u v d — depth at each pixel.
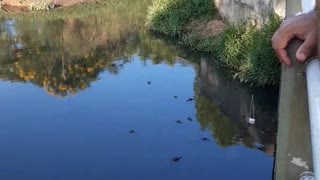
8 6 18.08
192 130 7.44
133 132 7.49
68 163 6.67
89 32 14.45
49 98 9.23
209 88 9.10
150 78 10.09
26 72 11.06
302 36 0.83
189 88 9.36
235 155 6.53
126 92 9.32
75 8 17.53
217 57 10.11
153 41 12.76
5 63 11.73
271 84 8.29
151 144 7.04
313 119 0.60
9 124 8.06
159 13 13.46
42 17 16.47
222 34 10.57
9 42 13.48
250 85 8.50
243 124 7.48
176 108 8.38
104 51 12.56
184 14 12.69
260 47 8.45
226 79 9.20
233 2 10.86
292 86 0.78
